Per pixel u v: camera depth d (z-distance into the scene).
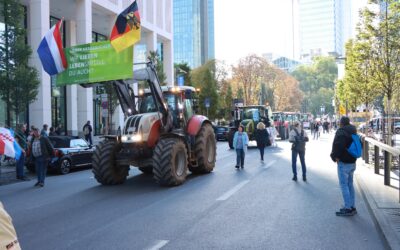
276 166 17.05
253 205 9.36
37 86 19.97
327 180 13.09
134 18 12.17
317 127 43.16
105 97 27.28
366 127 22.22
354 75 21.75
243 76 67.31
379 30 16.95
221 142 37.28
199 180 13.37
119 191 11.69
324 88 119.00
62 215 8.81
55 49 12.91
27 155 17.14
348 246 6.32
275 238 6.76
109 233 7.22
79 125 32.44
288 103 83.38
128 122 12.60
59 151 16.73
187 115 14.44
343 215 8.26
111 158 12.65
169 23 47.78
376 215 7.88
